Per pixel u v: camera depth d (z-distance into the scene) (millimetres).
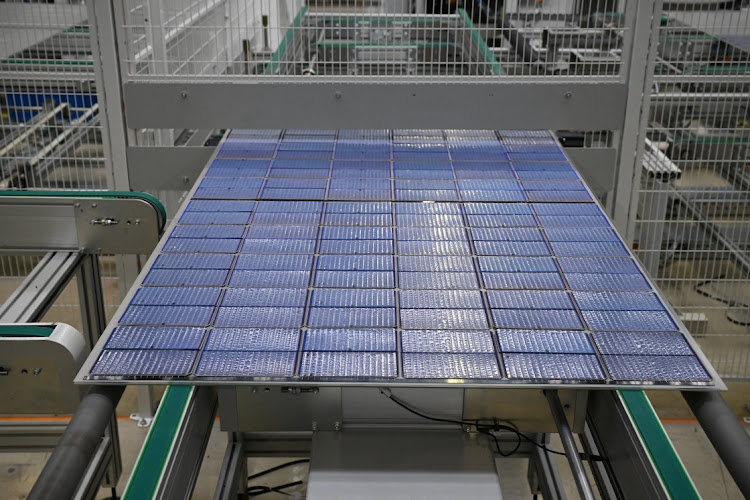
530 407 2275
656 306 2404
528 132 4000
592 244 2814
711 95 4285
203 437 2123
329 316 2324
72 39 3928
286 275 2566
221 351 2137
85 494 2701
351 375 2029
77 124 3994
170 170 3734
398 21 3738
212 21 4707
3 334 2209
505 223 2967
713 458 4270
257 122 3541
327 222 2951
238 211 3029
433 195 3201
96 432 1877
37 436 3141
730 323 5340
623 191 3809
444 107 3520
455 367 2072
